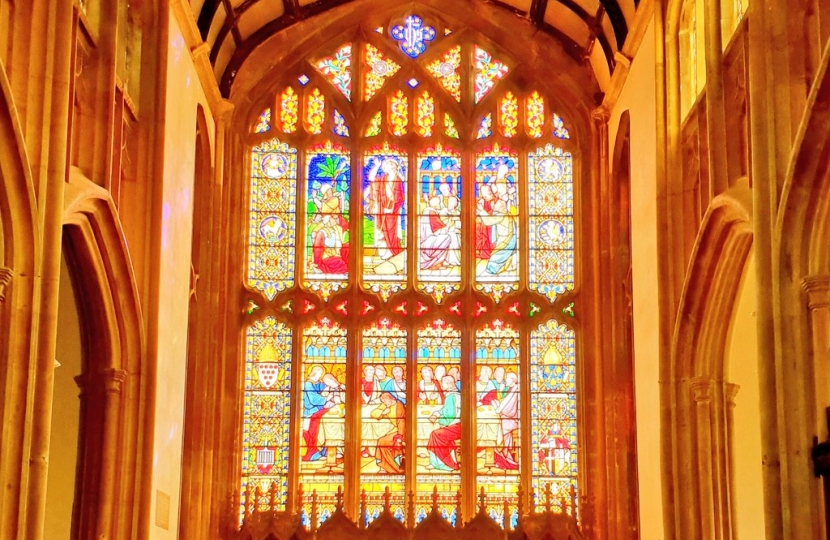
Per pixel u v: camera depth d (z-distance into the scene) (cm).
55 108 1648
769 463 1611
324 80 2922
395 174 2897
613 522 2594
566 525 2617
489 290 2831
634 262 2491
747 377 2211
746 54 1945
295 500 2700
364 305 2814
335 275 2833
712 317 2111
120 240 1986
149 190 2130
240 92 2858
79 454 2023
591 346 2770
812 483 1580
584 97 2883
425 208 2880
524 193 2880
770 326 1638
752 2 1725
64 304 2203
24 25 1655
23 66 1642
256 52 2858
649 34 2400
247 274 2827
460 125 2916
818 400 1592
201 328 2606
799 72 1678
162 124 2161
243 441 2736
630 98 2564
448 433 2752
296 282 2816
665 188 2239
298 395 2756
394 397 2769
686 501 2105
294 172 2884
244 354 2778
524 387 2769
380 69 2936
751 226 1858
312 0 2856
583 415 2745
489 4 2894
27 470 1541
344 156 2900
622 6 2566
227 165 2784
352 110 2917
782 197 1627
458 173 2900
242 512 2691
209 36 2583
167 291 2198
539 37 2891
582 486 2709
